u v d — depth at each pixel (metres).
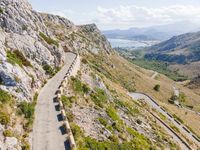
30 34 53.50
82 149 31.55
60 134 32.50
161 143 56.31
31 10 66.94
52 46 61.62
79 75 61.94
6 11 49.22
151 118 77.00
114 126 44.28
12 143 27.06
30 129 32.09
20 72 39.00
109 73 184.75
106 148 35.25
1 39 42.91
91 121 40.78
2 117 29.08
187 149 66.19
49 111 38.25
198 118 143.50
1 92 32.72
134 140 44.66
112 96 65.19
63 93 46.03
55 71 57.41
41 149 28.83
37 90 44.44
